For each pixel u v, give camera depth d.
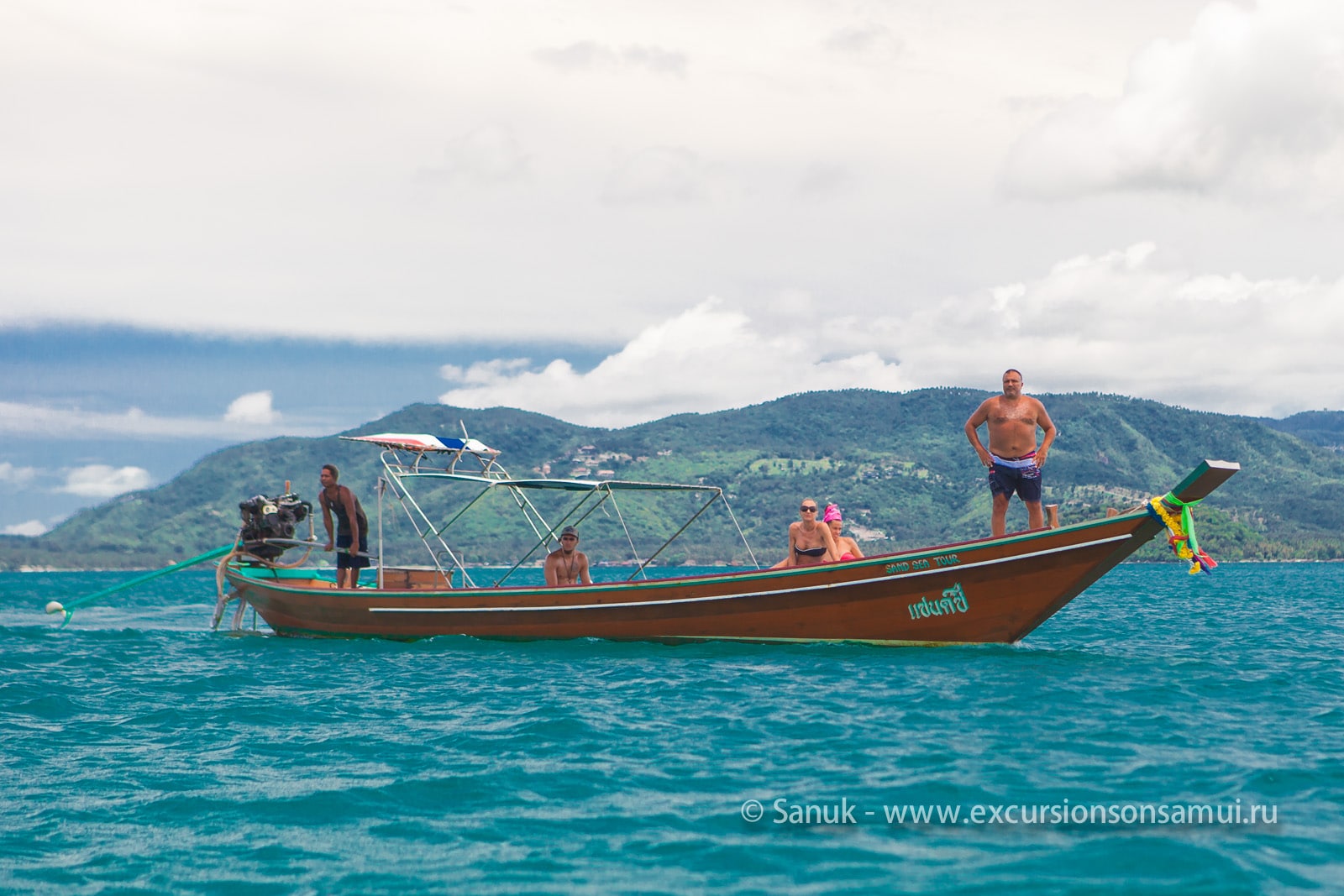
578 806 8.42
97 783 9.39
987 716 11.42
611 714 12.15
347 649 19.30
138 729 12.04
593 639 18.12
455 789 8.99
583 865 7.08
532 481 18.59
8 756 10.59
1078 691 12.96
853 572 16.11
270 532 22.83
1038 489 15.47
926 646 16.31
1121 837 7.33
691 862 7.09
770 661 15.79
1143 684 13.50
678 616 17.36
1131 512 14.48
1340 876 6.55
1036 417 15.34
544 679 15.02
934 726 11.01
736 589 16.83
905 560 15.82
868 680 13.91
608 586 17.77
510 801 8.60
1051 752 9.80
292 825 8.07
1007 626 15.76
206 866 7.19
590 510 18.92
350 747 10.83
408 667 16.72
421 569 22.72
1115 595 48.25
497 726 11.69
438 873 6.97
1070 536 14.83
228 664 17.92
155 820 8.26
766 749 10.20
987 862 6.93
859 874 6.78
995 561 15.34
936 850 7.19
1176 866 6.76
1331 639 21.62
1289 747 9.92
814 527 17.12
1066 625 26.20
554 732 11.20
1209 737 10.34
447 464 21.58
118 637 24.12
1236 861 6.81
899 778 8.97
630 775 9.34
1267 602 40.53
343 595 20.28
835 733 10.77
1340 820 7.66
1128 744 10.07
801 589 16.42
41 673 17.12
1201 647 19.73
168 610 42.38
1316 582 74.81
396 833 7.85
